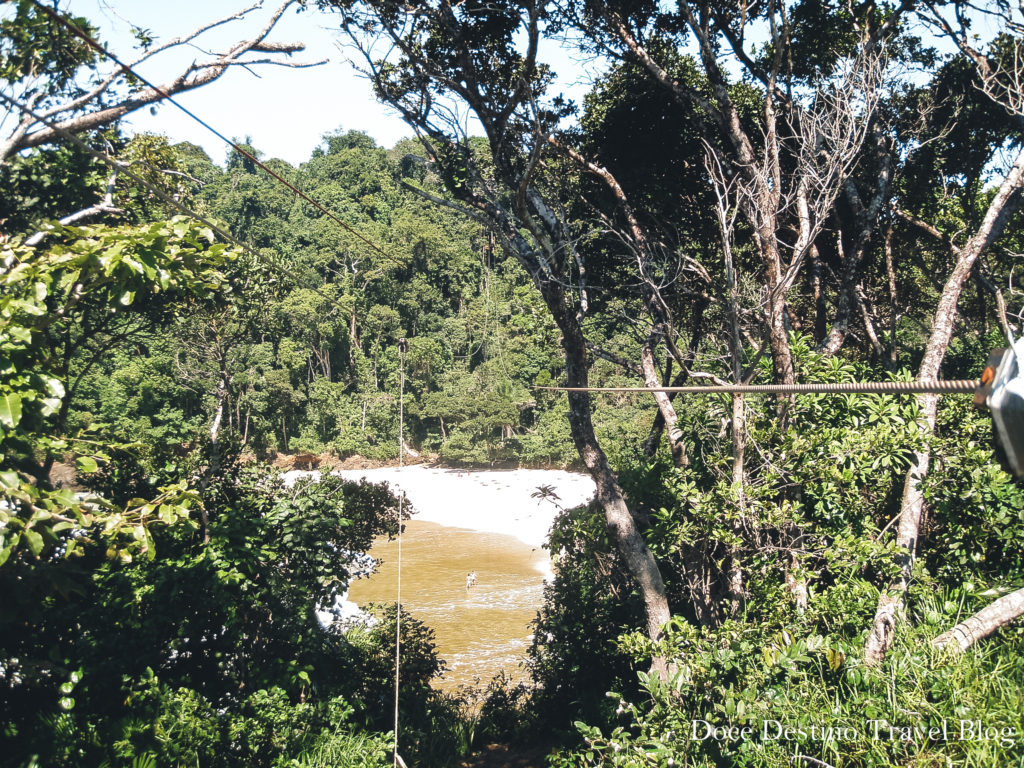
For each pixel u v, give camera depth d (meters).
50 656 8.58
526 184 10.84
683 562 11.38
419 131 12.44
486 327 83.12
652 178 15.35
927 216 17.38
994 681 6.39
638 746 7.50
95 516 6.40
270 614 10.91
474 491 64.75
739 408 9.96
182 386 65.50
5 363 5.67
